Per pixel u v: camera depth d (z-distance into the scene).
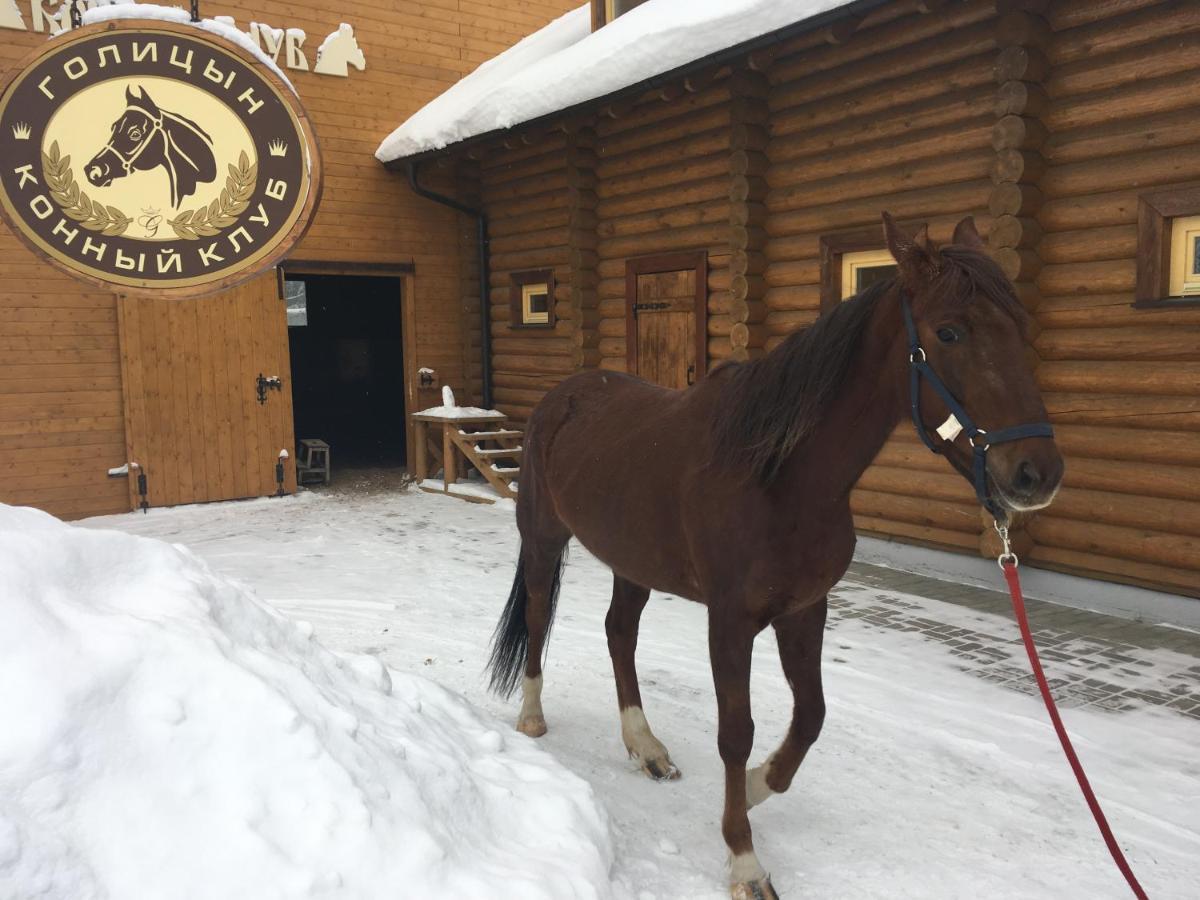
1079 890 2.47
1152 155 4.82
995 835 2.77
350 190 9.80
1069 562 5.35
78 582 2.12
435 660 4.34
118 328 8.37
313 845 1.81
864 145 6.25
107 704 1.76
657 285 8.12
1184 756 3.28
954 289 1.96
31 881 1.44
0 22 7.77
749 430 2.35
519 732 3.29
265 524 7.99
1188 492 4.77
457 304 10.66
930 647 4.53
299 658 2.55
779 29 5.77
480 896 1.95
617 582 3.29
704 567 2.47
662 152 7.84
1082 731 3.50
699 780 3.12
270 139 2.88
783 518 2.30
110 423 8.45
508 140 8.52
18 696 1.65
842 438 2.25
